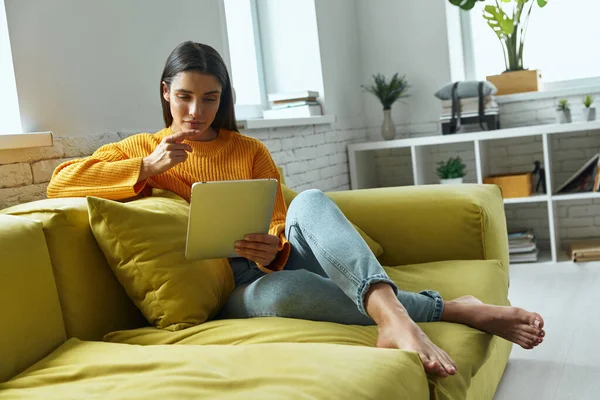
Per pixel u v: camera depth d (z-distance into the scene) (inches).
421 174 174.7
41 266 58.7
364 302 62.5
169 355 52.3
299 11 162.9
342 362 49.5
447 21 180.2
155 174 72.7
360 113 187.9
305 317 65.2
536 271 155.4
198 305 64.5
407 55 184.5
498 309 69.7
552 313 120.6
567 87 176.6
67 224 63.2
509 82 174.2
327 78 166.7
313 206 69.6
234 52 156.9
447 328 66.5
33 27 82.2
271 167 84.5
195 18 117.0
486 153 174.9
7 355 52.7
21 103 79.7
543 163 175.8
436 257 97.4
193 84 75.9
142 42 102.0
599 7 173.2
